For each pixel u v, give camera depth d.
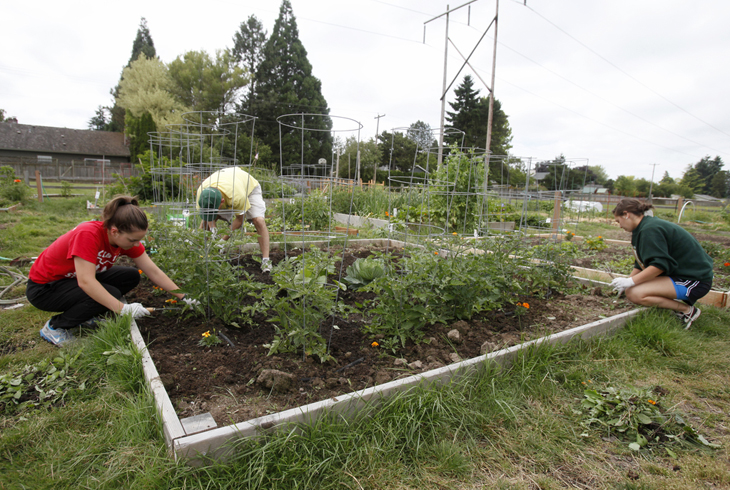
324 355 2.38
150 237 4.22
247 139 27.33
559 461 1.88
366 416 1.94
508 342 2.80
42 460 1.69
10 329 2.84
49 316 3.06
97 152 35.06
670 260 3.40
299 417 1.83
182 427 1.71
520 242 3.97
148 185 11.30
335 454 1.72
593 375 2.62
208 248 2.84
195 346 2.59
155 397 1.89
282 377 2.10
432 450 1.87
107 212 2.47
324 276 2.40
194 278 2.83
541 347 2.66
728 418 2.25
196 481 1.56
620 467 1.86
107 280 3.06
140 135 28.91
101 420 1.92
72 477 1.59
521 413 2.18
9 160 23.75
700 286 3.39
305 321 2.35
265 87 38.84
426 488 1.66
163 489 1.51
